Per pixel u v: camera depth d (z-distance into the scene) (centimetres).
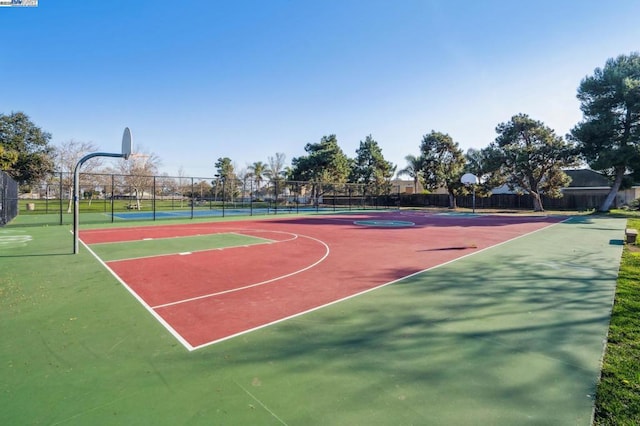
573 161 2742
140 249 947
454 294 531
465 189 3494
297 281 605
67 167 3162
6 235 1257
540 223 1869
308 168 4653
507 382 279
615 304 479
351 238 1204
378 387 270
